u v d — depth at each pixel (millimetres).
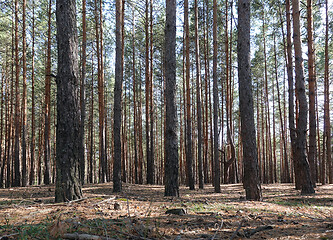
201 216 4922
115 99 11203
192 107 27234
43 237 3195
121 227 3750
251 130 8102
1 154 25859
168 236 3471
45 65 23281
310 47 14117
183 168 31906
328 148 18797
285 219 4906
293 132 14664
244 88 8172
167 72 9164
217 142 13125
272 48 27672
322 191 12008
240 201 7703
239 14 8414
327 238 3324
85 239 3068
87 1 18906
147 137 20156
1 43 22234
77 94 6641
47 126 18703
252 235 3639
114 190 10734
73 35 6629
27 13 19328
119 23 11500
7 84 26109
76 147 6535
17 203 6500
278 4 20172
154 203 6641
